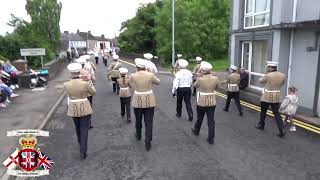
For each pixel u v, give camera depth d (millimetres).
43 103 11828
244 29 13773
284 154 6734
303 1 10352
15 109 10805
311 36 10094
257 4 13102
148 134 7027
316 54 9898
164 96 13727
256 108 11062
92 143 7531
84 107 6480
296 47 10906
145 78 6926
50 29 32094
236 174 5781
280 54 11320
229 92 10234
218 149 7047
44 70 17234
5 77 13727
